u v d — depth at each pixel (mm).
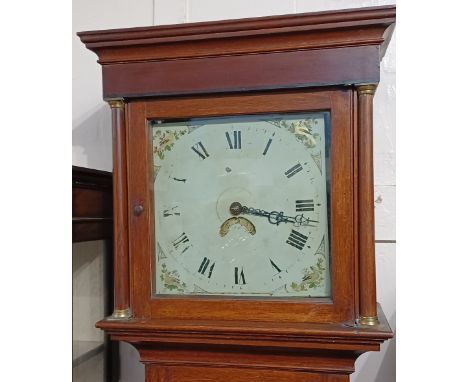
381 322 820
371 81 792
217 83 840
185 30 823
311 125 832
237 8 1212
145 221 871
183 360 879
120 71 869
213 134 865
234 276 855
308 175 833
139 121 875
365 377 1155
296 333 789
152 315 865
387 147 1158
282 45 816
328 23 786
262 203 849
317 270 828
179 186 876
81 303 1084
